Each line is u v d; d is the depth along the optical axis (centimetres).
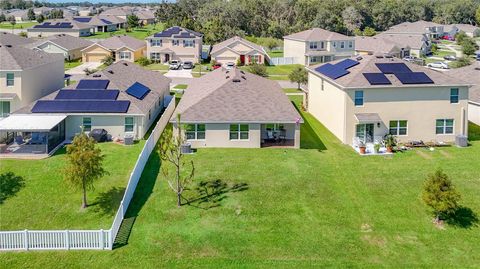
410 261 2416
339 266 2353
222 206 2897
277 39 13550
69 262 2361
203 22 14825
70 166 2859
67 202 2975
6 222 2750
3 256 2411
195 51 9862
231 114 3894
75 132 4034
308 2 16125
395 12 17038
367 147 3950
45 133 3656
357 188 3169
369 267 2355
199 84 5119
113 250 2456
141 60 9556
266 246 2503
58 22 13400
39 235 2470
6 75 4447
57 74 5472
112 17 16162
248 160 3619
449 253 2497
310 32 10194
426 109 4106
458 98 4131
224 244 2516
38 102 4091
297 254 2442
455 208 2733
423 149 3978
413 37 11856
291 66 9819
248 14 14500
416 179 3316
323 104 4738
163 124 4406
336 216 2814
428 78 4116
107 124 4047
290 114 3959
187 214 2808
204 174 3334
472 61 9125
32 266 2333
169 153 3481
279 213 2834
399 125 4106
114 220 2567
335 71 4481
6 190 3092
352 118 4047
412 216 2838
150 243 2517
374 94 4031
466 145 4062
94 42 10606
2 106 4478
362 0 17712
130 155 3694
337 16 14750
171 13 15938
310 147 3978
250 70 7838
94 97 4191
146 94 4659
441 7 19075
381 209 2906
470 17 18638
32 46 9350
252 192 3075
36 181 3216
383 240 2589
